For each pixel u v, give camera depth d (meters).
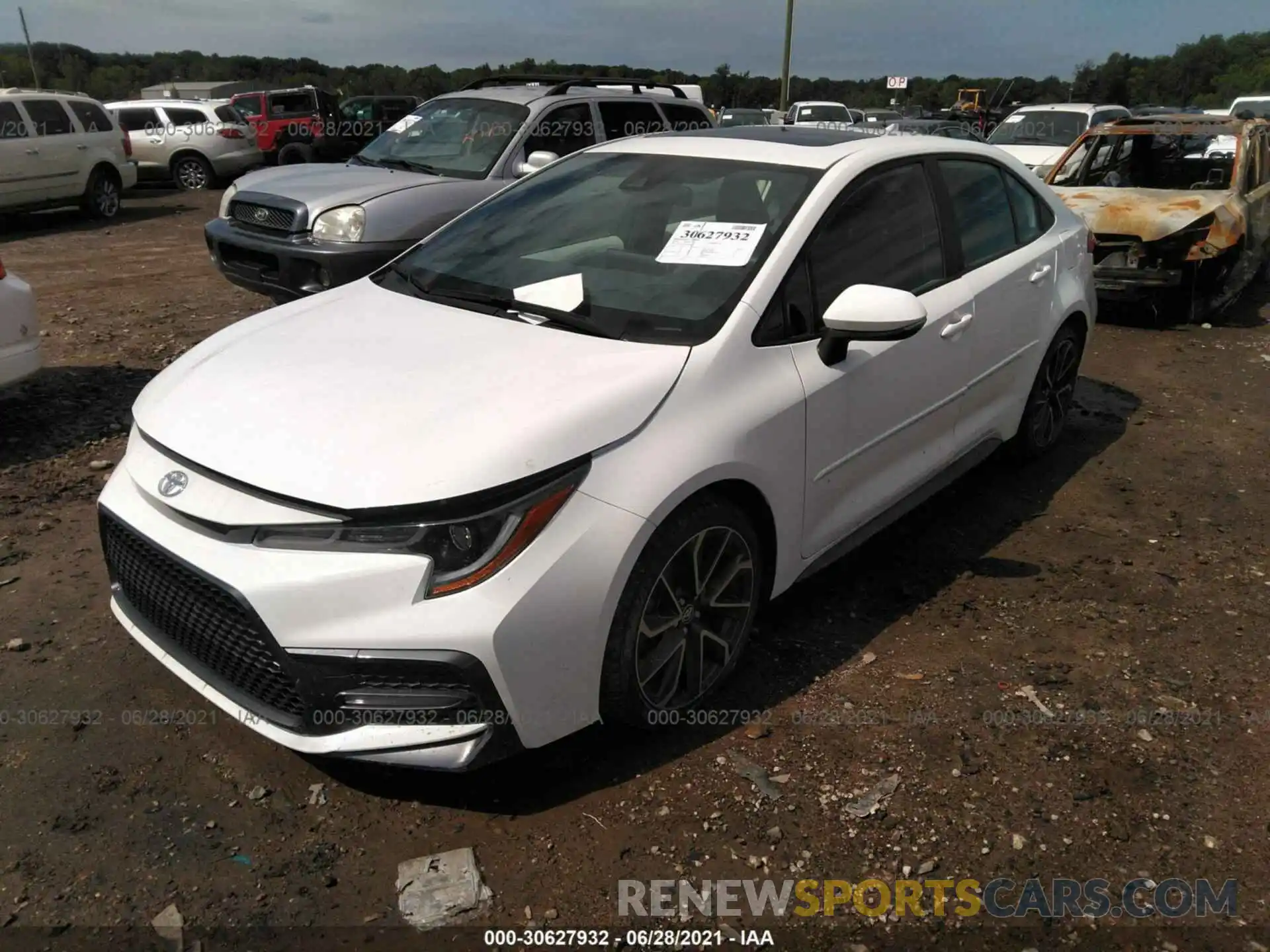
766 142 3.80
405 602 2.38
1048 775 2.86
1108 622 3.69
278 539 2.46
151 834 2.57
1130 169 9.12
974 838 2.62
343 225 6.19
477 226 3.91
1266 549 4.31
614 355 2.88
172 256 11.27
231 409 2.74
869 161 3.65
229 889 2.42
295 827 2.62
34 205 13.44
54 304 8.35
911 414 3.73
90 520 4.30
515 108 7.44
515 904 2.41
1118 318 8.65
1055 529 4.48
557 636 2.51
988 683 3.29
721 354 2.94
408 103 23.55
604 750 2.93
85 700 3.09
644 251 3.40
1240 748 2.99
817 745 2.96
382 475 2.41
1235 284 8.41
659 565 2.71
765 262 3.18
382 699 2.45
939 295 3.84
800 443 3.13
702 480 2.75
